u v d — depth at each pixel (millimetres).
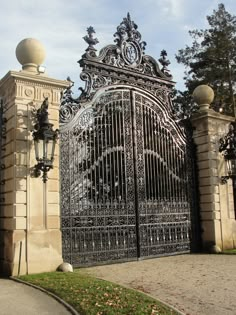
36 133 9312
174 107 13867
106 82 11992
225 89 23297
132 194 11875
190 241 13297
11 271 8828
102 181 11227
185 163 13773
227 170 13953
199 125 14109
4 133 9836
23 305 6250
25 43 10109
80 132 11047
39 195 9461
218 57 23500
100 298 6477
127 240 11508
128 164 11938
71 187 10555
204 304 6441
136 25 13039
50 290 7195
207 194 13633
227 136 13703
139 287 7758
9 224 9258
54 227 9594
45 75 9992
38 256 9188
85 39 11742
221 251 13078
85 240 10602
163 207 12688
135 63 12750
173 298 6859
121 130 11992
